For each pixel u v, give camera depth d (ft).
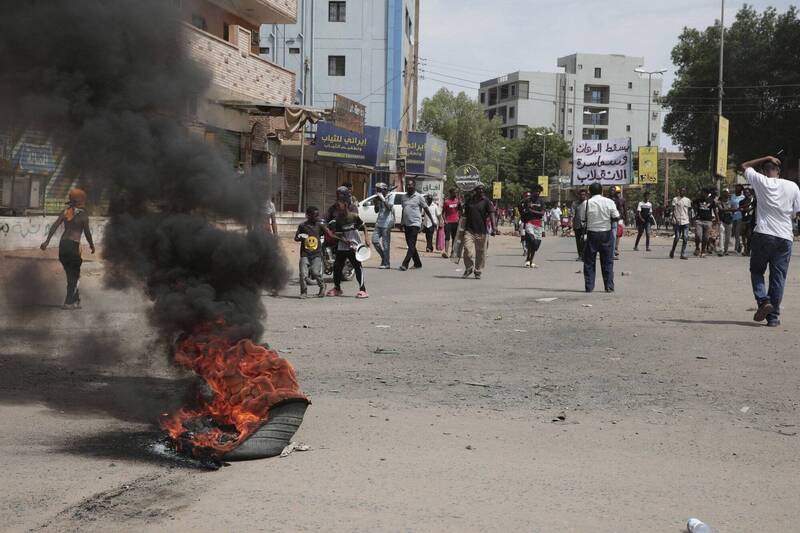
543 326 33.99
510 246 110.83
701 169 225.35
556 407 20.42
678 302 42.73
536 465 15.52
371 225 122.62
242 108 77.51
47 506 12.80
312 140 125.18
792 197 33.78
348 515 12.62
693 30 218.38
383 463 15.48
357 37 162.40
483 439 17.35
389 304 41.81
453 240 79.20
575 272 64.08
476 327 33.60
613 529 12.21
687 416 19.60
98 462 15.19
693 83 212.84
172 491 13.64
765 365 25.76
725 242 84.38
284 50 162.50
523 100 466.29
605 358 26.89
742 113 206.28
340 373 24.17
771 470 15.43
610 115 476.54
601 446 16.94
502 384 22.95
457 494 13.73
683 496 13.83
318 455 15.99
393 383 22.91
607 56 474.90
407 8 173.78
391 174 164.55
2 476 14.26
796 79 198.39
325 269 55.42
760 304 33.88
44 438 16.70
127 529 11.88
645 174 169.07
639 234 95.25
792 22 200.13
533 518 12.62
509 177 351.46
